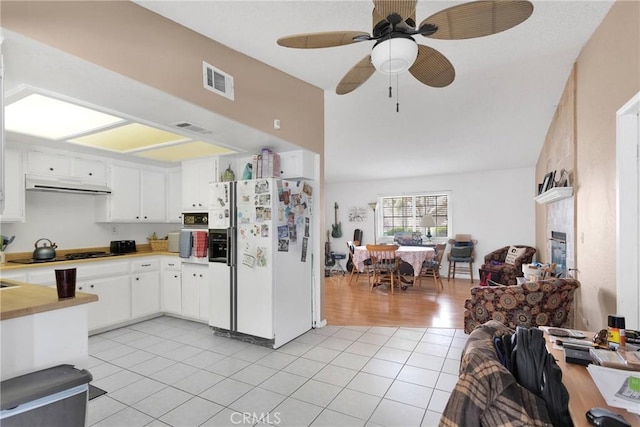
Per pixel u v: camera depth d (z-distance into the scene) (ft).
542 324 9.55
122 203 13.94
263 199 10.71
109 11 6.22
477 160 20.61
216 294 11.68
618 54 7.62
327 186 28.07
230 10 7.39
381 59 6.08
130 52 6.54
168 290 13.91
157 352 10.39
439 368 9.22
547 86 12.89
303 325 12.00
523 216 21.31
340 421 6.84
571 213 11.51
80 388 5.03
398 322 13.34
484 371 3.26
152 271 13.75
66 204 13.10
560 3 7.86
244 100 9.36
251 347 10.79
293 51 9.51
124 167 14.05
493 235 22.15
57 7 5.46
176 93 7.43
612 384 3.73
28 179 11.14
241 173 13.61
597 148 9.04
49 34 5.35
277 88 10.72
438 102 14.75
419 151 19.79
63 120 9.21
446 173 23.53
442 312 14.65
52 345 5.53
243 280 11.07
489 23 5.51
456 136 17.74
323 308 13.03
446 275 23.41
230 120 8.90
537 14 8.32
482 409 3.12
